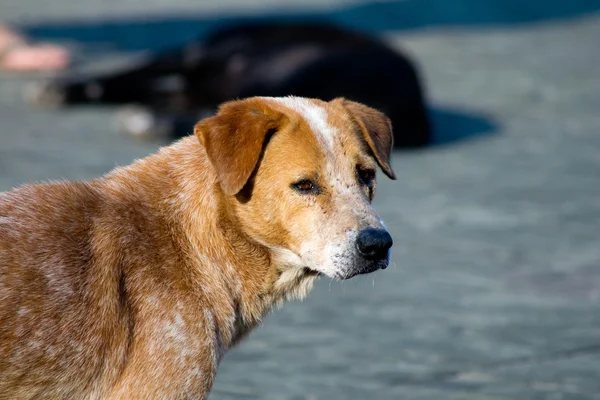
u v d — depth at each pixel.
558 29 39.97
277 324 11.70
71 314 6.94
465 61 32.22
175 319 7.24
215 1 48.00
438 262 13.95
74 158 18.53
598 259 14.10
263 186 7.70
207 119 7.80
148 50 32.56
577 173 19.02
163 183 7.75
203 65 22.36
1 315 6.73
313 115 7.95
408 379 10.05
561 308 12.22
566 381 10.01
